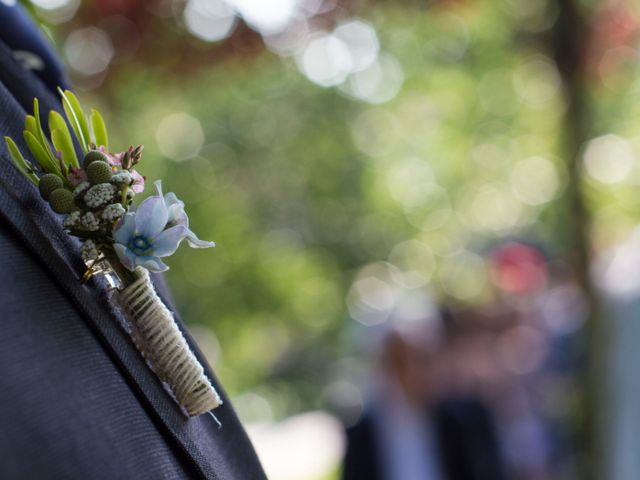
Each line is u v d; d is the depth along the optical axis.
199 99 7.39
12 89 1.15
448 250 9.01
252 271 7.77
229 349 7.84
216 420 1.01
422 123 8.82
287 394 8.70
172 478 0.83
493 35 7.49
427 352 4.16
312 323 8.43
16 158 0.90
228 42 4.50
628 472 4.21
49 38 1.63
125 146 6.95
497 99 8.45
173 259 7.61
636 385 4.17
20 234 0.81
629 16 5.35
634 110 8.40
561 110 4.57
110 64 4.36
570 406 5.38
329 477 8.09
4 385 0.70
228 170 8.14
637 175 8.67
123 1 4.25
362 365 6.19
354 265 8.80
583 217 4.43
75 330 0.81
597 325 4.26
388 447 4.11
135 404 0.84
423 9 4.94
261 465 1.11
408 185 9.02
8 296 0.76
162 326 0.91
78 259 0.90
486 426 4.21
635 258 4.35
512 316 4.77
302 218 8.65
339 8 4.66
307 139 8.60
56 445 0.70
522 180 8.96
